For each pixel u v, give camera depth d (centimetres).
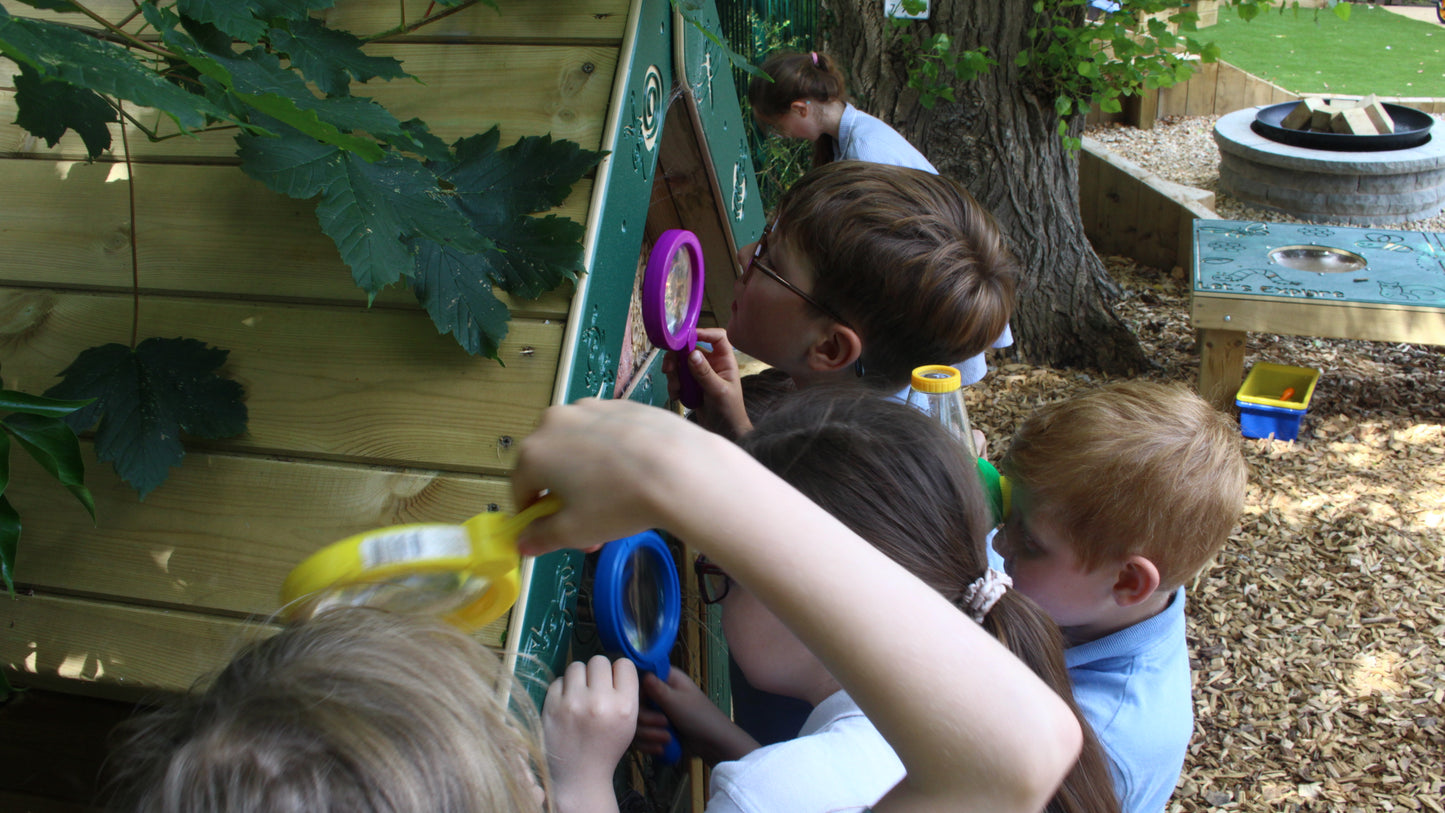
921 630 61
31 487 118
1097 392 128
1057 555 121
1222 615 337
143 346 117
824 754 87
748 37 554
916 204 139
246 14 101
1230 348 423
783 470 96
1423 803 271
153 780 62
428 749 60
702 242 191
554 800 89
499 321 112
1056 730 61
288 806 55
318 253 123
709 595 142
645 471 64
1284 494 388
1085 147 629
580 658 151
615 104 125
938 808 61
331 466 113
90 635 110
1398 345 498
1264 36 1224
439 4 131
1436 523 368
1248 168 691
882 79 460
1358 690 306
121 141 132
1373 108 686
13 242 129
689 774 162
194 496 114
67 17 132
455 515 108
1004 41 440
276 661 65
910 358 143
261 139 105
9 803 132
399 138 116
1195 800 277
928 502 92
